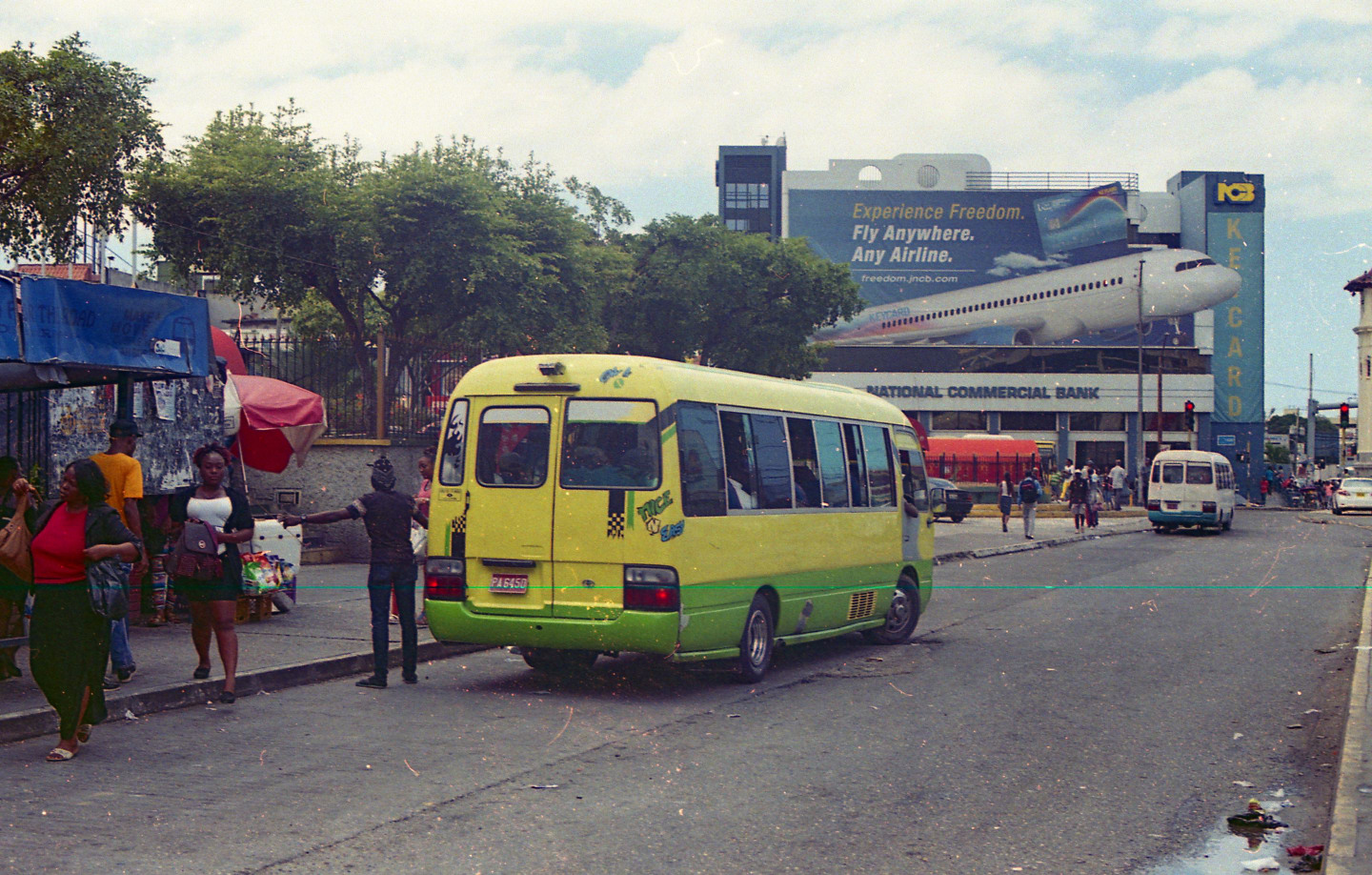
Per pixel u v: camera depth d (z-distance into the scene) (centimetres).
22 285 884
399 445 2162
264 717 866
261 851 540
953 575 2242
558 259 3164
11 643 858
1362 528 4172
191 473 1464
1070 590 1933
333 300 2869
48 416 1236
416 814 605
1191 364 7412
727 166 8869
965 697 973
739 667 1040
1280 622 1488
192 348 1039
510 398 1014
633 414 980
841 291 4522
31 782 665
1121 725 856
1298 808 644
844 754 758
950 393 7381
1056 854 556
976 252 7406
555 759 738
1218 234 7381
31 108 2042
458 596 1009
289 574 1383
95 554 708
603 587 970
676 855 543
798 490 1152
